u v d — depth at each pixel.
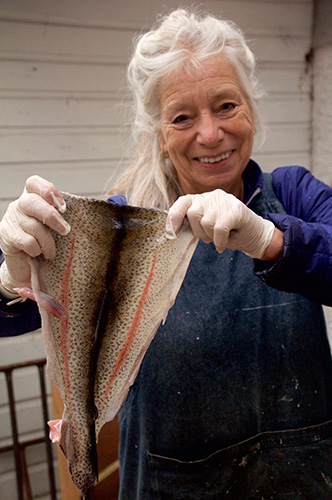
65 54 2.88
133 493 1.51
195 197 1.10
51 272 1.02
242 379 1.39
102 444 2.31
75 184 3.05
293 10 3.26
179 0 3.03
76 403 1.06
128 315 1.07
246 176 1.55
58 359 1.04
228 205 1.08
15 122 2.87
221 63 1.31
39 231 0.97
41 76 2.86
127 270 1.05
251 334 1.40
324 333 1.52
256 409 1.41
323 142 3.37
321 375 1.47
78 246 1.02
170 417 1.40
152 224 1.06
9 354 3.05
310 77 3.40
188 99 1.30
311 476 1.41
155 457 1.42
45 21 2.80
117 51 2.97
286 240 1.11
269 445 1.41
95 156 3.06
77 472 1.06
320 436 1.43
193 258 1.44
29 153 2.93
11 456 3.15
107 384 1.09
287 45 3.30
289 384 1.41
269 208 1.51
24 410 3.12
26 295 1.01
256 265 1.20
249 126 1.37
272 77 3.31
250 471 1.41
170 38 1.34
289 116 3.41
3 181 2.91
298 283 1.14
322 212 1.41
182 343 1.38
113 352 1.08
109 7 2.90
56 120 2.94
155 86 1.38
